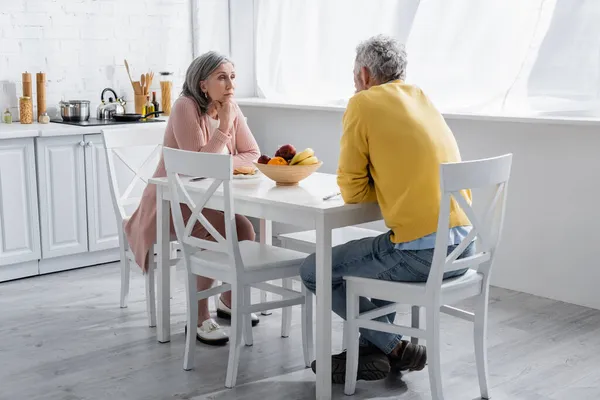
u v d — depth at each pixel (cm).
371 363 305
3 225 439
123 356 340
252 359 336
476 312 297
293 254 324
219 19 568
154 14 541
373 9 502
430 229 277
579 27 406
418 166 277
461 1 453
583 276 406
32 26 489
